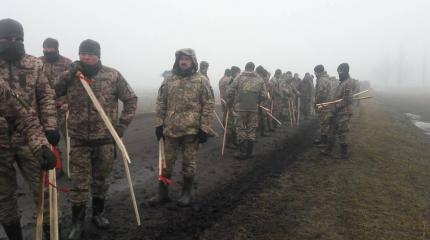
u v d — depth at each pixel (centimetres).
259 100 880
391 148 1090
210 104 538
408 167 875
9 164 353
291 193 634
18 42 343
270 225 500
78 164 431
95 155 442
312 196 624
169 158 543
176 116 527
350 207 583
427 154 1073
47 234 395
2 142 341
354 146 1060
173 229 471
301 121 1603
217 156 879
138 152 880
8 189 359
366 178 750
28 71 354
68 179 634
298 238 467
